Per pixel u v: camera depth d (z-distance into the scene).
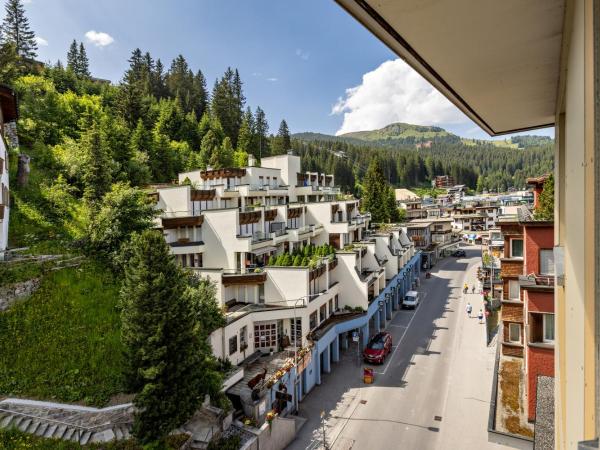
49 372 16.38
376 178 70.81
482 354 30.48
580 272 2.98
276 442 18.70
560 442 5.76
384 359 30.12
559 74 4.93
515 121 7.50
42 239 24.72
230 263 28.14
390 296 40.00
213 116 89.50
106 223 23.86
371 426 21.39
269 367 22.28
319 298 27.89
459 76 4.84
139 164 44.69
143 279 14.86
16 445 13.44
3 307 18.08
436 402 23.69
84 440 14.28
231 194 38.16
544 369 16.27
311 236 36.06
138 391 14.55
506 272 22.55
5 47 46.28
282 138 95.44
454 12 3.21
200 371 15.30
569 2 3.15
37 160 32.59
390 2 2.98
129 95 63.44
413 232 69.88
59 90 62.88
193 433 16.31
